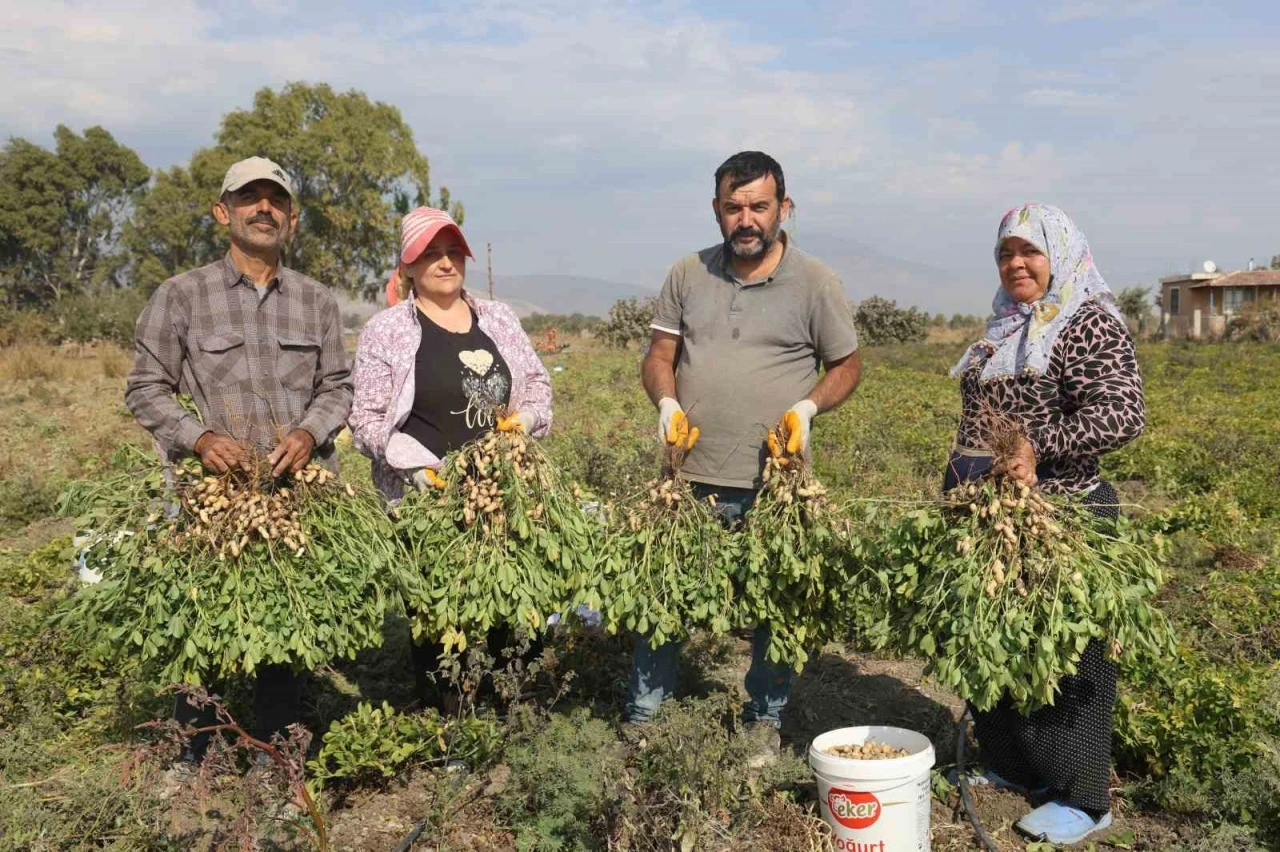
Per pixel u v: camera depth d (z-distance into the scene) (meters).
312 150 49.72
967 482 3.71
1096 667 3.71
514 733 4.13
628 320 38.91
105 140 66.94
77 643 3.88
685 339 4.48
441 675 4.56
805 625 4.04
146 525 3.70
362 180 51.97
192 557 3.64
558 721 4.20
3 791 3.78
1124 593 3.44
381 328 4.47
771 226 4.15
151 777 3.68
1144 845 3.76
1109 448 3.63
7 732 4.42
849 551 3.96
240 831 3.20
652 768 3.58
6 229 63.91
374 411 4.42
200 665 3.61
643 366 4.67
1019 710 3.61
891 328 45.47
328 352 4.43
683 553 4.08
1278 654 5.73
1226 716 4.18
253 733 4.46
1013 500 3.50
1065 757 3.75
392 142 52.22
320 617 3.71
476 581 3.99
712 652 5.44
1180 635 5.89
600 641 5.25
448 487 4.17
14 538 8.95
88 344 35.91
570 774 3.68
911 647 3.82
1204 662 5.28
